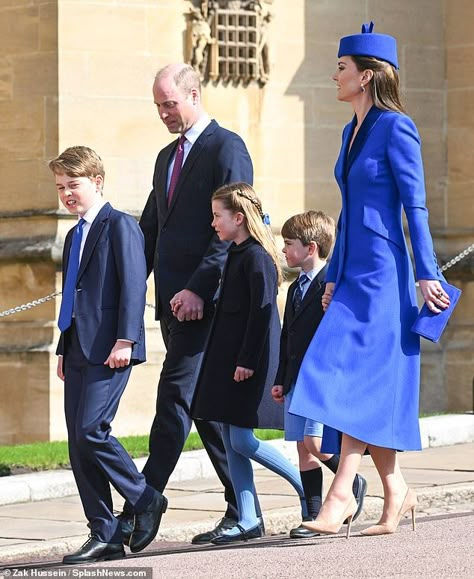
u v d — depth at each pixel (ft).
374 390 87.40
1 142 181.27
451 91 197.77
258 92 188.96
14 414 176.45
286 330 99.91
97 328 92.48
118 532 92.12
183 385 100.27
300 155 191.62
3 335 179.22
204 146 103.24
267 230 99.19
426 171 197.77
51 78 177.68
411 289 89.81
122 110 179.52
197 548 97.66
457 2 197.36
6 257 178.19
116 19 179.42
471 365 193.67
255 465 139.13
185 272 103.04
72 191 93.76
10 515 115.75
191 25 183.83
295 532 98.37
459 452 146.30
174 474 134.21
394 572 75.25
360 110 90.79
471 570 75.20
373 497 114.32
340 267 89.81
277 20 190.49
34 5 179.01
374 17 195.62
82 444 91.40
